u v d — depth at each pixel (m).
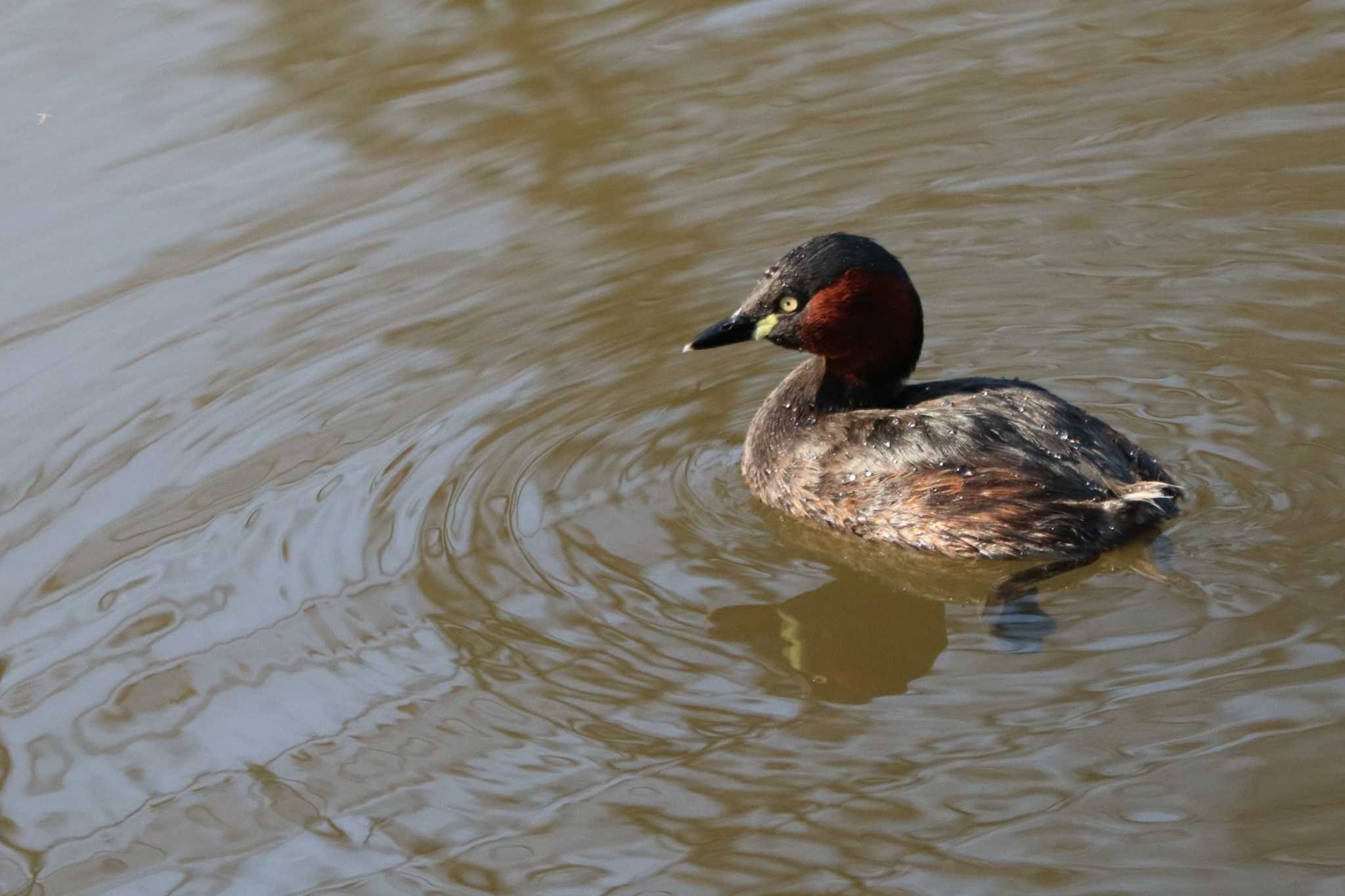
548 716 9.46
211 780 9.30
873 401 11.91
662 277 14.64
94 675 10.32
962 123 16.86
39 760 9.62
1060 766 8.60
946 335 13.48
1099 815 8.23
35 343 14.23
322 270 15.14
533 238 15.45
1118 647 9.48
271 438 12.80
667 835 8.49
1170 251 14.28
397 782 9.07
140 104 17.55
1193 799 8.26
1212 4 18.84
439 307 14.47
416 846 8.60
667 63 18.42
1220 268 13.93
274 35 18.91
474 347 13.84
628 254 15.03
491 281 14.81
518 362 13.56
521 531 11.33
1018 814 8.32
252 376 13.62
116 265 15.27
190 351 14.03
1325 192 14.85
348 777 9.16
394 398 13.18
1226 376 12.38
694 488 11.83
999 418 10.91
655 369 13.33
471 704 9.62
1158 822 8.15
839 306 11.62
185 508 12.01
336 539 11.42
